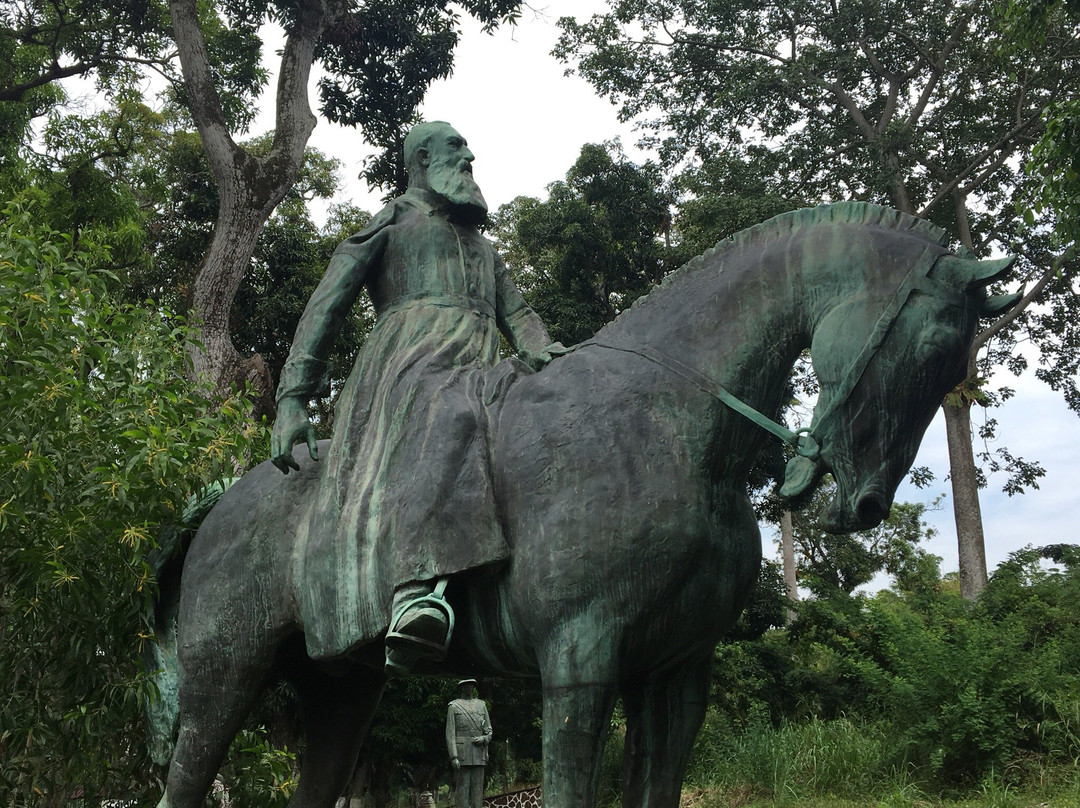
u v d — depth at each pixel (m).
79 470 3.96
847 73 15.86
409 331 3.19
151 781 4.11
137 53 13.19
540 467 2.70
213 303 10.52
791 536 22.81
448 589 2.84
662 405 2.68
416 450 2.88
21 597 3.76
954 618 8.91
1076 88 15.51
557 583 2.57
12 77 13.76
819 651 13.53
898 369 2.58
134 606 3.75
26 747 3.95
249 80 13.59
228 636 3.31
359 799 12.36
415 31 12.02
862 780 7.23
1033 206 6.96
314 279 14.43
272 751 4.69
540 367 3.01
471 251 3.34
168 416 4.21
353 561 2.93
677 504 2.57
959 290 2.63
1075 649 8.18
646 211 14.57
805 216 2.82
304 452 3.43
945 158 16.47
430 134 3.42
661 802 2.77
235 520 3.39
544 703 2.59
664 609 2.56
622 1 16.17
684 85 16.45
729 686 12.12
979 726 6.83
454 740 9.05
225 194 10.84
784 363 2.73
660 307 2.85
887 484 2.58
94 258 5.13
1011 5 7.98
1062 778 6.49
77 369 4.26
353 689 3.63
